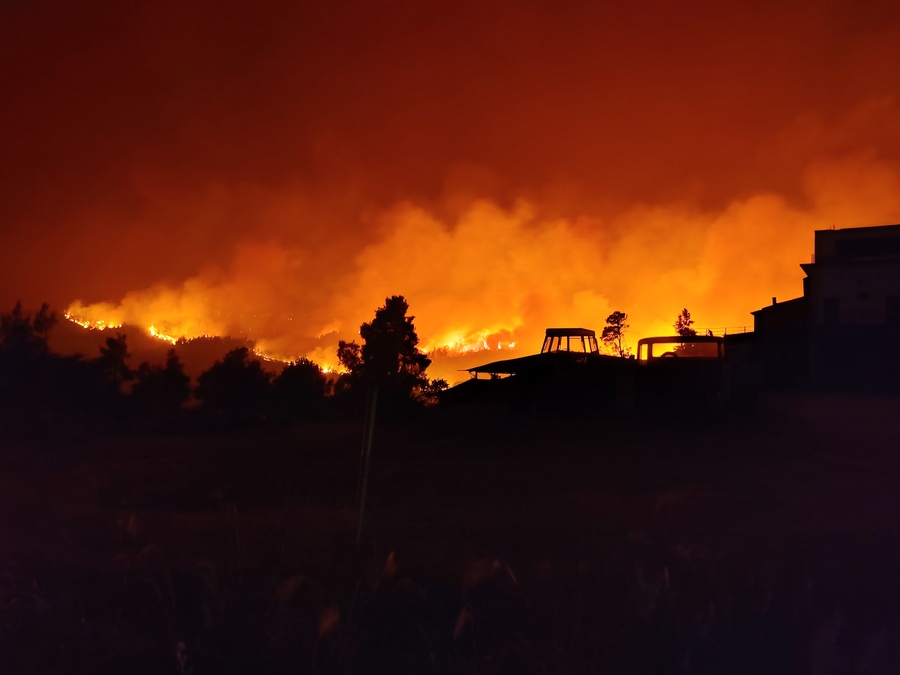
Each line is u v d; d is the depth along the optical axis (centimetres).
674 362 3127
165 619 720
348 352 4784
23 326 3150
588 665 621
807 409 2983
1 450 2152
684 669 612
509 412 3159
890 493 1432
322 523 1139
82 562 907
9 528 1114
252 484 1578
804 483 1568
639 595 736
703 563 884
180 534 1065
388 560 828
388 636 680
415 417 3344
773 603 750
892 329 4934
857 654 642
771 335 5319
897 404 3106
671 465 1841
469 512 1242
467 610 719
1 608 748
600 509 1267
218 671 618
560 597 761
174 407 3569
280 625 698
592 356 3600
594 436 2459
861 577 836
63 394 3144
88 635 682
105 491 1483
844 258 5131
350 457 2044
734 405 2933
